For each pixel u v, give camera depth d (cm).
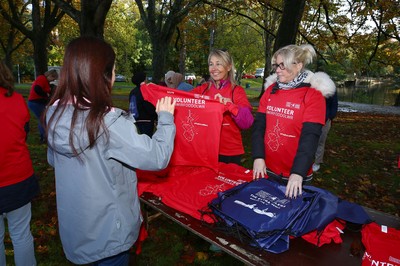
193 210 209
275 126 227
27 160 216
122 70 4362
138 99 506
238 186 211
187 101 269
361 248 169
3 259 226
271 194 197
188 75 3897
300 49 216
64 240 165
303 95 213
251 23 3106
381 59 1869
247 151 714
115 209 155
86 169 149
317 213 177
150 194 243
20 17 2158
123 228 158
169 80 543
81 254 160
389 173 591
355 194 485
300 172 189
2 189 203
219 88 314
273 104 229
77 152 144
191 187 241
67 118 144
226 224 182
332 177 559
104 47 150
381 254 150
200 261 305
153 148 150
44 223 365
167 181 255
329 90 212
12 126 198
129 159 147
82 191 152
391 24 1381
